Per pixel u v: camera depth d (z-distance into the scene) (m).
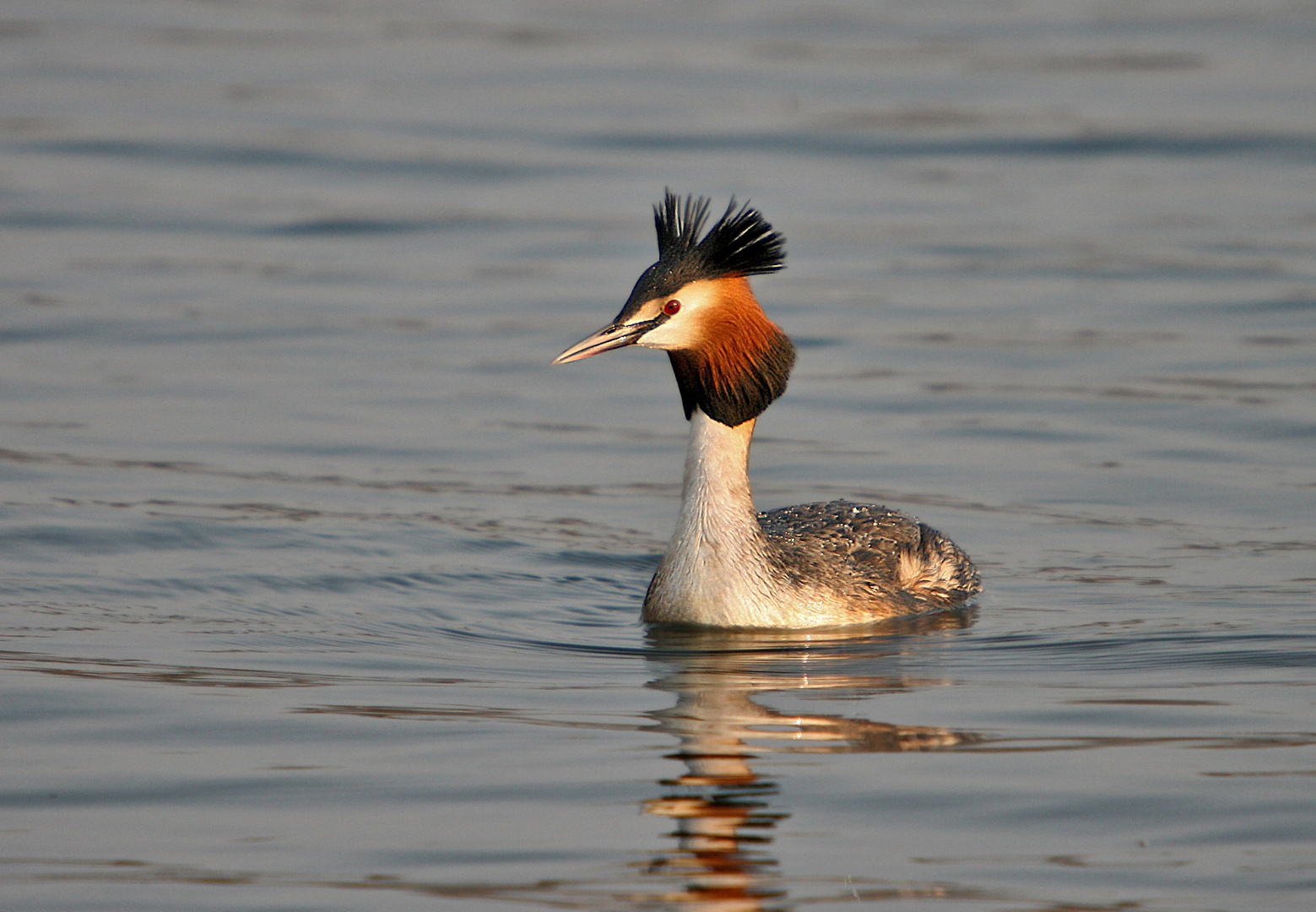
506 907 7.16
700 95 33.06
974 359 20.03
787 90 33.44
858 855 7.71
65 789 8.48
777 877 7.46
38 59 35.34
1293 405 17.89
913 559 13.57
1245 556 13.79
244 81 33.97
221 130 30.36
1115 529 14.73
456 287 23.25
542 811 8.23
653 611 12.70
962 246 24.78
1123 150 29.42
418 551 14.16
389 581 13.38
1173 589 13.00
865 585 12.88
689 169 28.38
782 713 9.91
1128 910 7.12
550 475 16.55
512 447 17.31
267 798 8.39
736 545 12.48
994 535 14.68
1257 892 7.29
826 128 30.77
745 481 12.62
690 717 9.80
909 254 24.45
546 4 42.69
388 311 22.12
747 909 7.14
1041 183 27.94
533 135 30.31
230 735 9.35
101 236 24.86
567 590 13.52
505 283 23.42
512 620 12.58
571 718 9.77
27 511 14.47
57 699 9.91
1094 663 11.08
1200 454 16.62
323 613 12.45
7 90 32.50
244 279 23.27
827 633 12.26
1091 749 9.12
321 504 15.23
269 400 18.50
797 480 16.27
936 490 15.91
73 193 26.69
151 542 13.89
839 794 8.46
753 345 12.39
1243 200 26.72
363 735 9.37
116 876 7.46
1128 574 13.49
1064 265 23.73
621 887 7.36
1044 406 18.28
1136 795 8.41
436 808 8.26
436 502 15.52
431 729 9.50
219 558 13.60
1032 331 21.03
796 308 22.22
